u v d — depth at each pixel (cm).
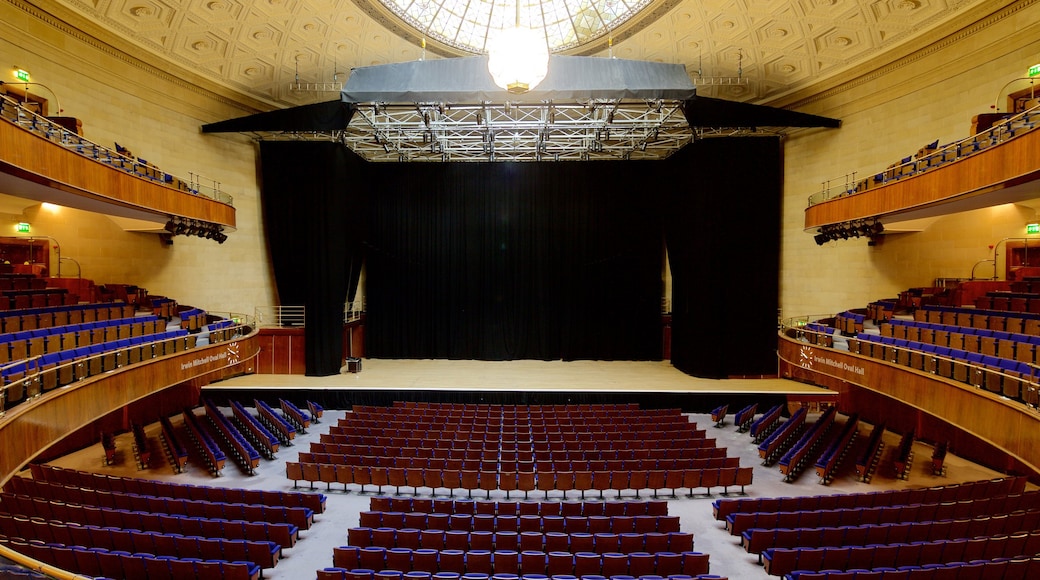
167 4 1351
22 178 830
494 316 2227
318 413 1548
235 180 1828
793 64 1630
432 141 1903
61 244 1374
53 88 1252
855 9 1372
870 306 1501
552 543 739
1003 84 1225
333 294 1856
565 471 1019
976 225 1374
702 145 1848
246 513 827
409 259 2231
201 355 1298
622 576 644
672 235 2058
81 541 693
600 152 2041
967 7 1251
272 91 1798
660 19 1531
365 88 1468
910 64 1441
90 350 1034
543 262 2223
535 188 2219
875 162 1556
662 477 996
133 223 1470
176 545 697
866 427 1547
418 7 1612
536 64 870
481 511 875
